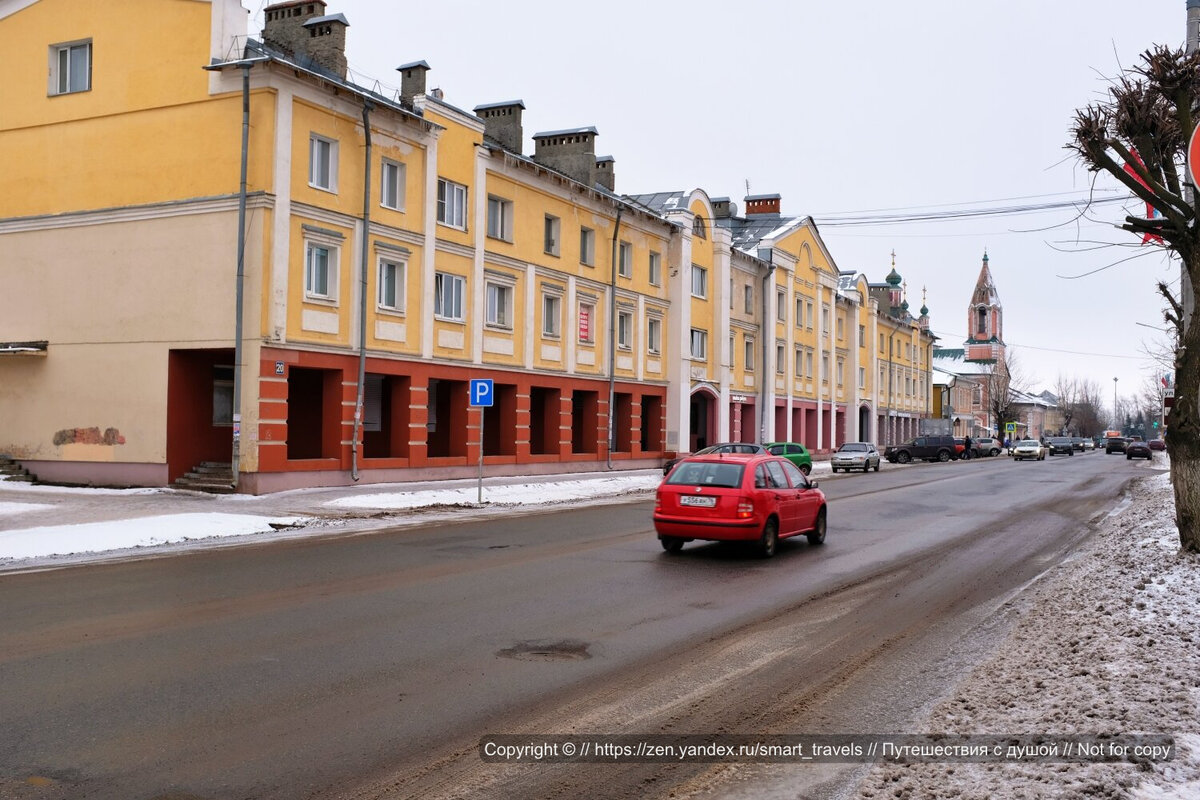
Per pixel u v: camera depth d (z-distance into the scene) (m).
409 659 7.68
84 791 4.84
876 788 5.04
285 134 23.09
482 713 6.31
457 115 29.05
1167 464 54.91
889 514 22.03
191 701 6.39
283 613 9.45
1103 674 6.99
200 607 9.72
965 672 7.64
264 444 22.70
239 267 22.61
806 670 7.67
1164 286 12.89
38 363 25.75
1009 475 41.59
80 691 6.58
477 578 11.88
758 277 49.91
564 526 18.55
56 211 25.67
